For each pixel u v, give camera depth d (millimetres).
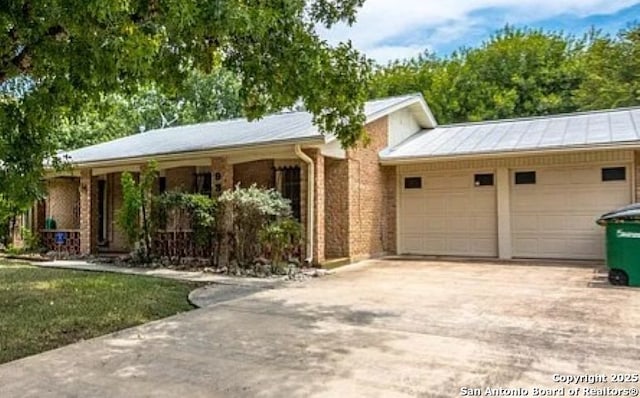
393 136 14930
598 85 24109
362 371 4473
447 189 13938
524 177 12984
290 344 5363
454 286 8984
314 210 11664
